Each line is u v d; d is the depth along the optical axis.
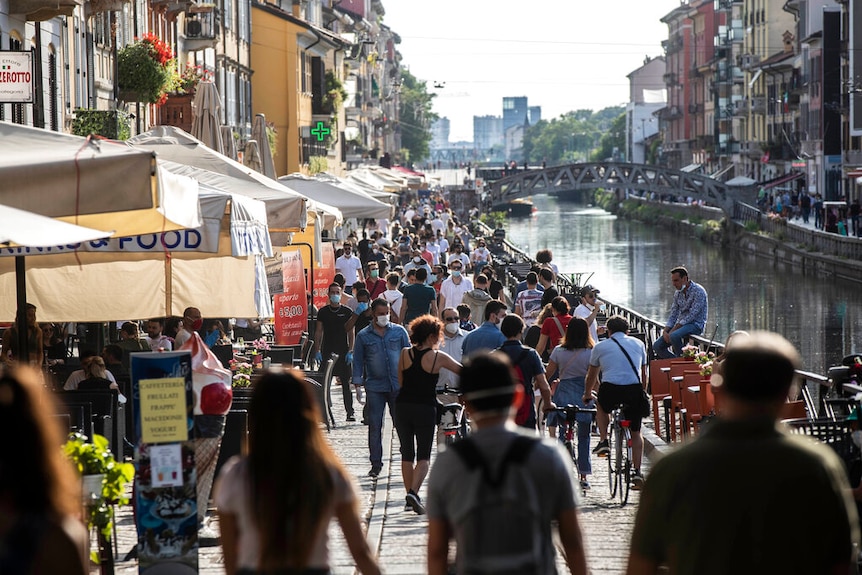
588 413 19.56
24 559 6.18
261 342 27.42
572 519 7.59
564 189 165.25
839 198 129.25
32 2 33.25
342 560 14.24
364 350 20.12
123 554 14.11
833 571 6.53
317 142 99.56
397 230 92.44
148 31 53.78
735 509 6.46
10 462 6.32
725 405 6.79
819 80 134.00
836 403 14.39
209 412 14.18
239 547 7.70
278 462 7.62
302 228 22.28
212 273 26.22
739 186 149.75
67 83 39.53
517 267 58.88
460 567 7.53
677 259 118.50
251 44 87.44
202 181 22.19
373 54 158.38
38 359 20.84
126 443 19.27
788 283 94.62
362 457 22.31
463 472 7.53
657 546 6.64
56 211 12.20
